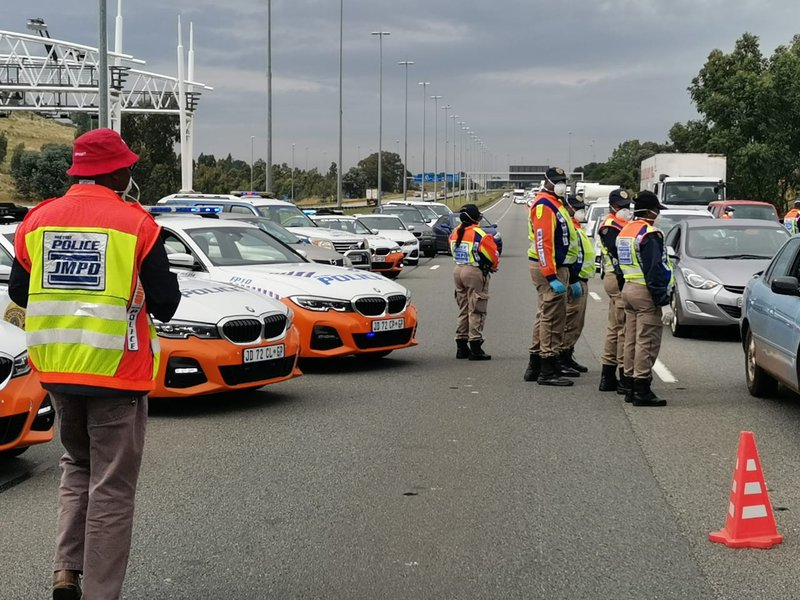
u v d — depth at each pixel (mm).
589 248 11117
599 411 9102
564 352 11266
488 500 6258
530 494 6391
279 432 8211
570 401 9586
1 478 6926
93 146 4176
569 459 7309
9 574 5008
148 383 4203
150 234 4125
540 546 5375
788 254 9375
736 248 14922
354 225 27672
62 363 4070
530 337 14547
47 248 4094
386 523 5789
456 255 12180
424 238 35719
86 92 53375
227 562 5145
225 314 8906
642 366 9273
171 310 4211
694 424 8539
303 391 10086
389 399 9664
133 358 4148
